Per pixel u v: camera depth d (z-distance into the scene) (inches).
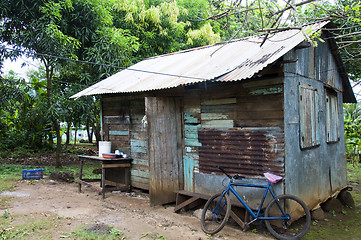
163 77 260.7
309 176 232.2
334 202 265.3
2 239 167.9
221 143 230.2
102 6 453.7
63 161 509.0
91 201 261.9
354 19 158.1
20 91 459.8
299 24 124.0
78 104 420.8
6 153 530.0
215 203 230.4
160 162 248.1
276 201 191.2
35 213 217.2
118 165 285.9
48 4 392.2
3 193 273.6
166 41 568.4
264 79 206.7
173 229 199.0
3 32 413.4
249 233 196.2
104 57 434.3
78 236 176.4
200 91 244.7
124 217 218.5
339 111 315.0
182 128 261.1
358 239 200.4
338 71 313.1
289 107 205.3
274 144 201.6
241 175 217.6
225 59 242.8
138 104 290.4
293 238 183.8
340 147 310.0
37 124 561.9
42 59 409.1
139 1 527.2
